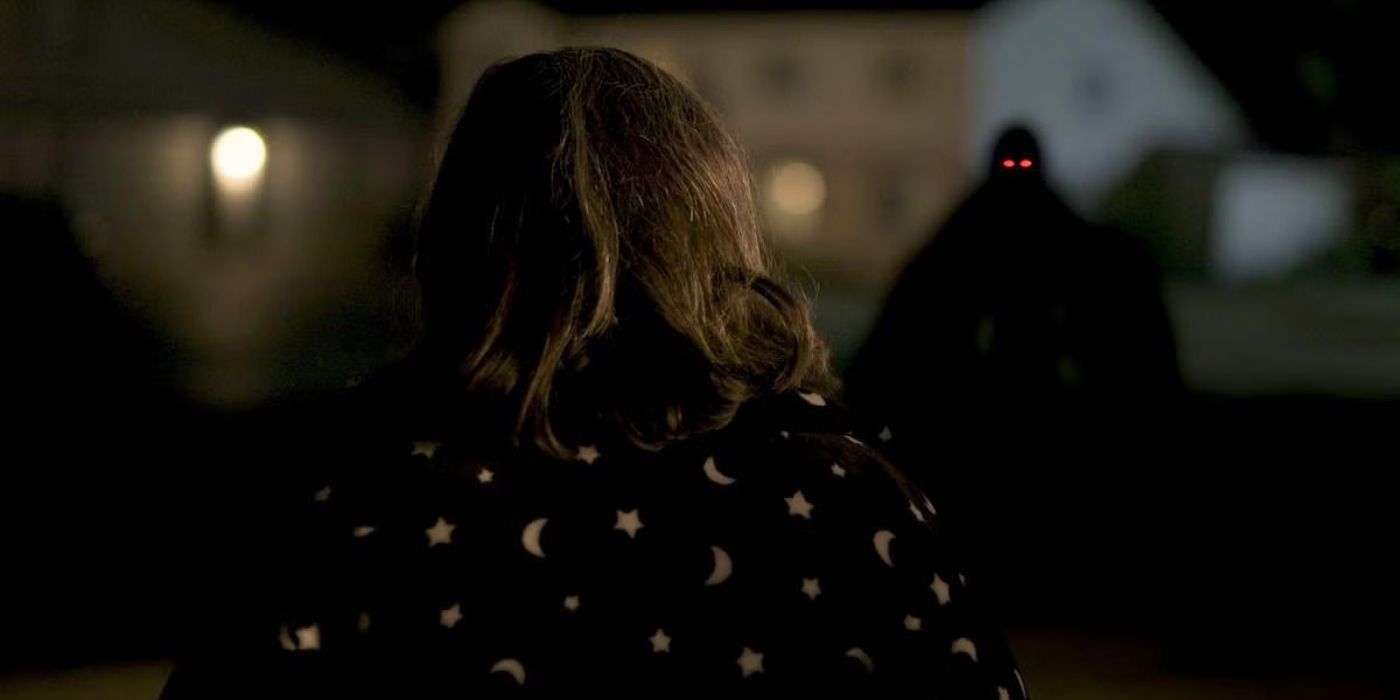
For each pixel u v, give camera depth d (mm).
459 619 1069
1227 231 36281
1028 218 4609
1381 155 36875
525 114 1168
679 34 35750
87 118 20625
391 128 22625
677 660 1072
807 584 1092
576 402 1119
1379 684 5059
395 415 1134
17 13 20875
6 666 4926
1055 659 5109
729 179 1228
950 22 35750
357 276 21406
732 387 1139
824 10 35750
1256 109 37844
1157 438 4898
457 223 1168
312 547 1085
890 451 1208
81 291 14312
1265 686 4977
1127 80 37312
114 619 5488
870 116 36188
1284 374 16719
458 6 27516
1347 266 37094
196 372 13633
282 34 23562
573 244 1130
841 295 30594
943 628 1104
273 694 1063
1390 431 11672
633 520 1096
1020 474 4770
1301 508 7945
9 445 9289
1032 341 4562
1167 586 5809
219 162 20891
